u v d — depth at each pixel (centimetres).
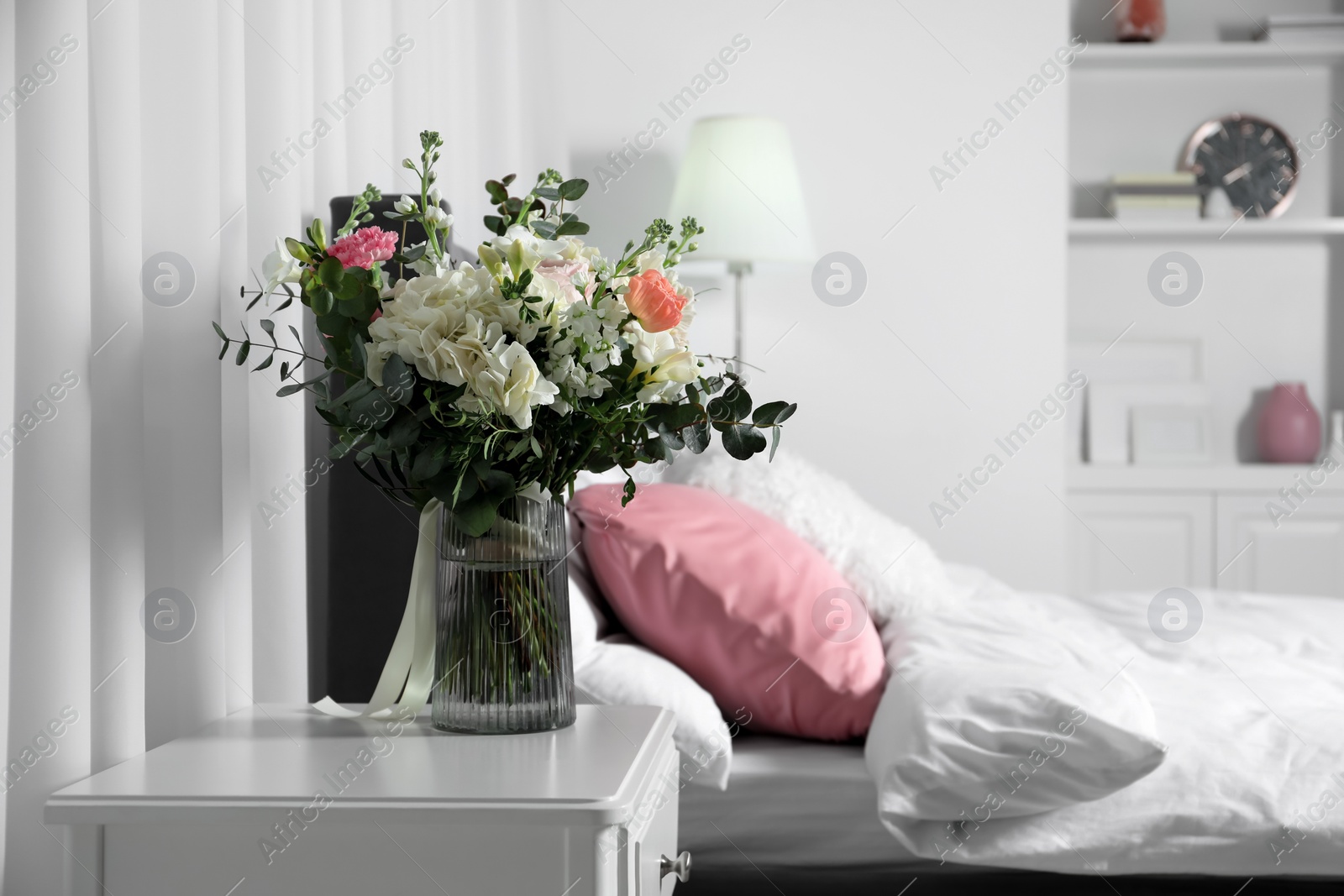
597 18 347
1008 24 343
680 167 347
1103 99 385
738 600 152
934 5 343
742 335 336
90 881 94
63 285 108
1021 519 344
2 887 105
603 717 126
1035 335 343
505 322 109
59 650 108
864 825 150
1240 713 153
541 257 112
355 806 93
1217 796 139
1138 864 139
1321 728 147
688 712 145
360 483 155
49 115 108
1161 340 382
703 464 190
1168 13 384
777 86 346
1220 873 140
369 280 113
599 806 92
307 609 162
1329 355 383
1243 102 383
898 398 345
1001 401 345
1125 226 362
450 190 230
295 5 153
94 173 117
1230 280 382
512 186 278
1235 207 383
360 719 125
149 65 126
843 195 346
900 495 346
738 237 302
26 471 107
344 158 173
